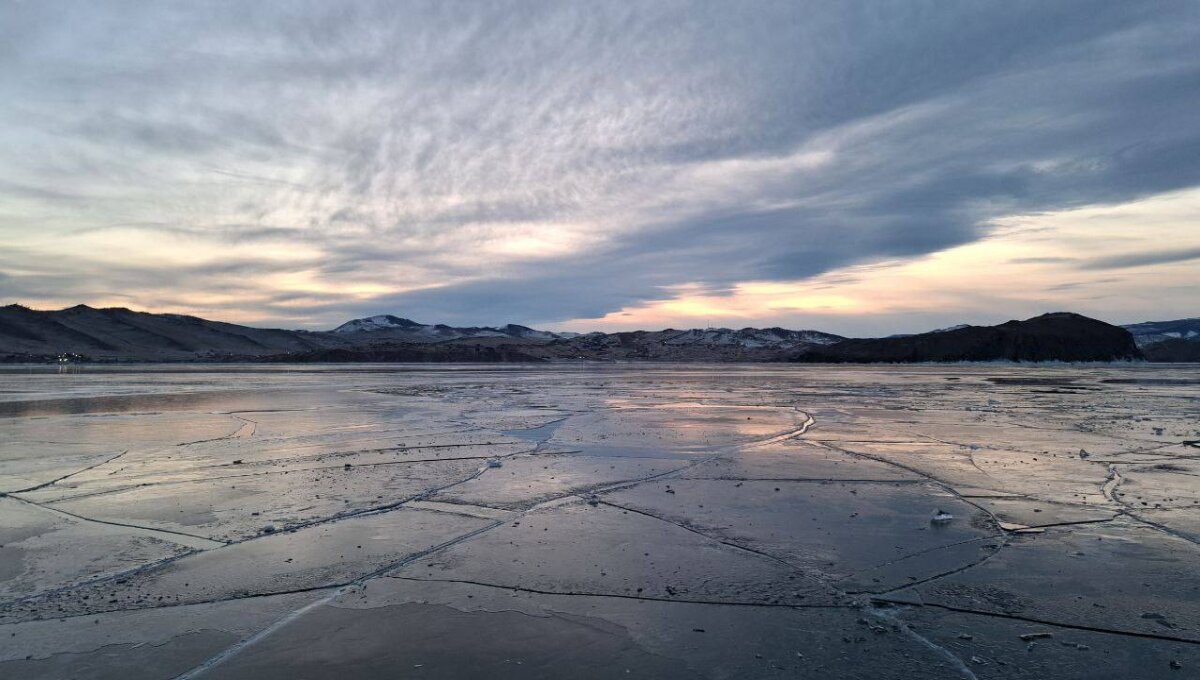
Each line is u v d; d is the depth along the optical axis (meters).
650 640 4.70
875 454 12.36
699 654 4.48
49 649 4.54
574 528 7.44
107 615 5.11
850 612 5.19
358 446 13.34
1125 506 8.38
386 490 9.30
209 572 6.05
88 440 14.25
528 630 4.86
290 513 8.08
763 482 9.88
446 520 7.77
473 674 4.20
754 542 6.94
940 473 10.52
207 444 13.66
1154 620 5.02
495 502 8.63
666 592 5.59
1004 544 6.87
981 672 4.22
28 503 8.59
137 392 30.28
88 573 6.04
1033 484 9.70
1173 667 4.29
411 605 5.31
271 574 6.00
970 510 8.21
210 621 5.01
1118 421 17.94
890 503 8.58
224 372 60.66
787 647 4.59
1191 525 7.54
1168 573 6.01
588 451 12.73
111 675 4.19
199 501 8.67
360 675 4.19
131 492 9.20
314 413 20.22
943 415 19.62
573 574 6.00
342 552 6.61
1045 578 5.90
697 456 12.16
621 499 8.81
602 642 4.66
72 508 8.33
